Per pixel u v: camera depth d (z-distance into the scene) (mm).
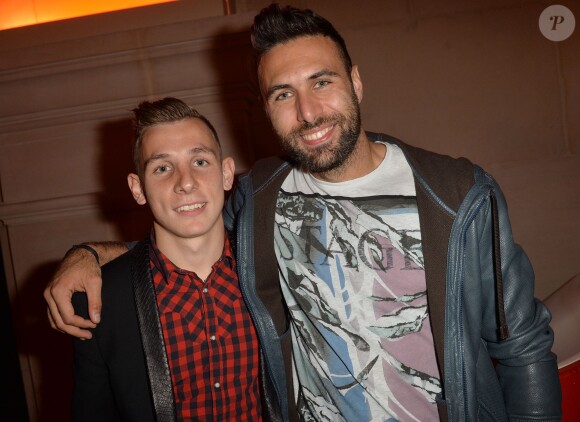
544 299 2361
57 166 2498
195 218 1392
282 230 1480
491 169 2568
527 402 1363
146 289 1398
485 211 1351
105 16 2506
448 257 1318
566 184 2521
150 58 2389
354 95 1407
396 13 2572
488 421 1405
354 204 1400
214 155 1439
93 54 2391
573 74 2496
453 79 2562
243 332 1473
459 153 2580
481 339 1433
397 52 2584
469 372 1322
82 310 1396
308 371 1474
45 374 2590
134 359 1387
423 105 2584
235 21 2350
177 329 1425
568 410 1840
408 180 1403
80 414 1406
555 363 1398
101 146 2477
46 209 2520
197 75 2393
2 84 2439
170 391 1359
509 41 2529
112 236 2535
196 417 1436
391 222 1375
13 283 2594
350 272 1390
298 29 1380
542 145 2531
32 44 2520
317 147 1369
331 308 1402
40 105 2449
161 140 1409
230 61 2369
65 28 2516
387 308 1372
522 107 2537
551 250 2543
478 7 2535
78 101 2438
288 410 1506
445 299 1317
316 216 1438
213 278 1469
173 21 2480
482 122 2561
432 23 2559
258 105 2557
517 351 1361
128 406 1383
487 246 1357
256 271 1480
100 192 2486
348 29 2604
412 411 1377
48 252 2555
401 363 1370
